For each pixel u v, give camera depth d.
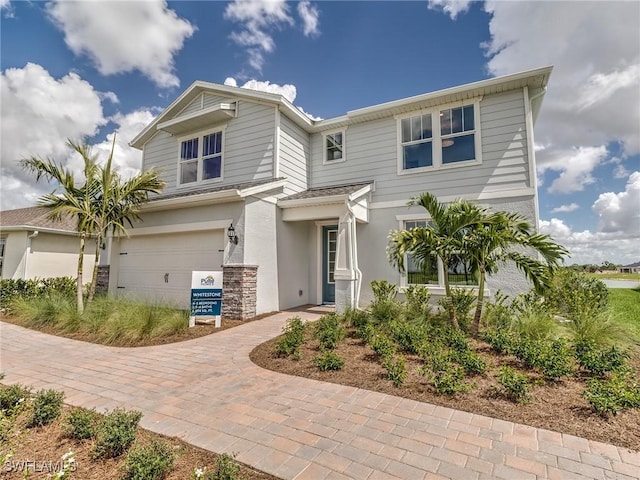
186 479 2.54
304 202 9.66
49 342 7.16
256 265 9.22
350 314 7.48
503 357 5.25
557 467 2.70
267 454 2.89
